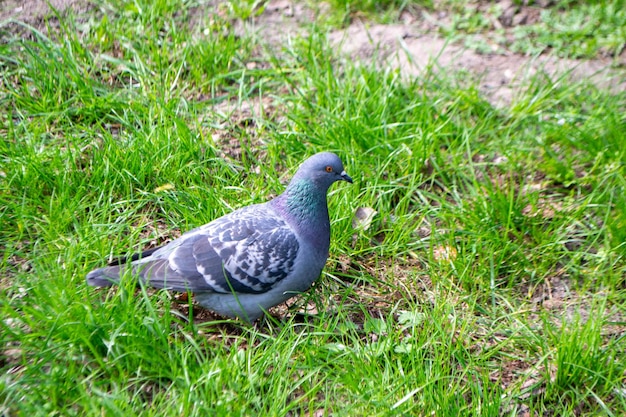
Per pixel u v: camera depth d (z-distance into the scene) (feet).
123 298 7.06
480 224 7.77
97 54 8.52
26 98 8.12
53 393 6.84
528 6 9.27
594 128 8.26
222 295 7.20
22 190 7.67
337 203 7.75
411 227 7.75
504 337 7.38
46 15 8.70
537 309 7.52
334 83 8.36
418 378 7.04
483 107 8.41
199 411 6.81
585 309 7.52
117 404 6.82
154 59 8.45
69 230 7.57
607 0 9.26
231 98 8.46
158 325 7.02
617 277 7.61
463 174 8.05
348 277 7.60
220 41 8.59
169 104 8.13
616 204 7.85
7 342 7.04
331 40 8.91
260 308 7.25
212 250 7.15
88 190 7.73
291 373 7.00
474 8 9.25
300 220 7.24
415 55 8.86
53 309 7.06
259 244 7.17
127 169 7.78
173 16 8.87
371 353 7.12
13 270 7.41
